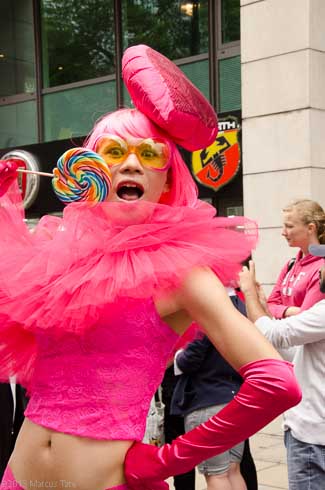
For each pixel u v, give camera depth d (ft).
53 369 6.26
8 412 12.15
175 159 7.17
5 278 6.43
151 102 6.80
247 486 14.43
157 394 15.81
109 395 6.10
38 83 38.24
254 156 26.32
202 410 13.42
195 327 7.52
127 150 6.80
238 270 6.61
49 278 6.22
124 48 35.32
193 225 6.44
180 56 33.19
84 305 5.91
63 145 34.88
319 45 25.29
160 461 5.81
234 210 28.50
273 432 21.59
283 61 25.52
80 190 6.56
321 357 10.14
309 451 10.09
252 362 5.69
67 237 6.40
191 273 6.06
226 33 31.50
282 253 25.38
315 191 25.02
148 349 6.25
